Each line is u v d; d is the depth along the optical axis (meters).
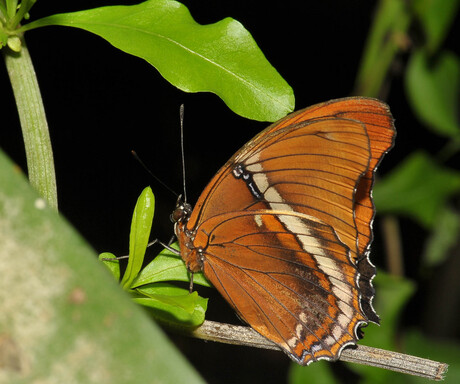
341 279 0.68
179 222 0.68
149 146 0.88
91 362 0.50
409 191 0.78
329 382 0.77
